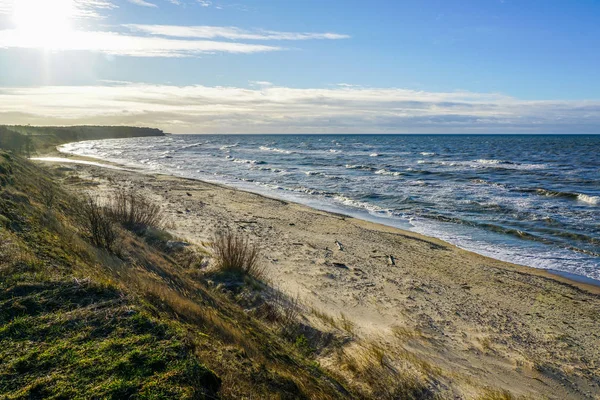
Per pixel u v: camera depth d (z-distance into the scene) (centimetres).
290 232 1605
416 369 634
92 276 502
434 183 3186
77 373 312
